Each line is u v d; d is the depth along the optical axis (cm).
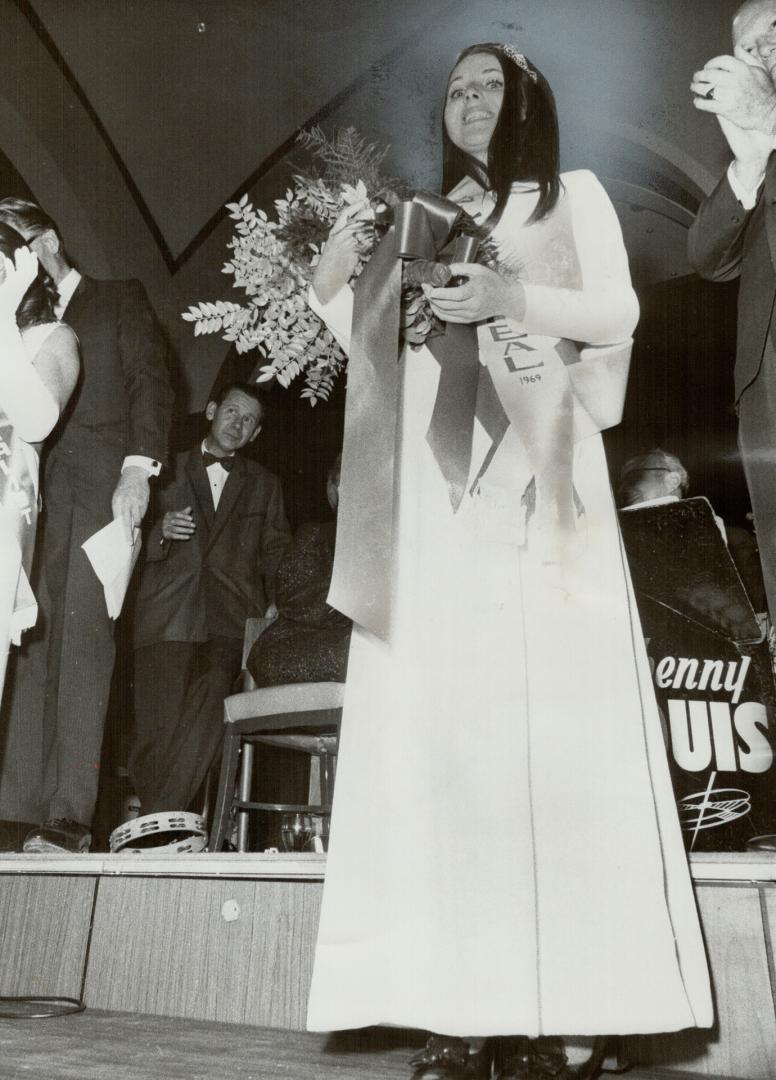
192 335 620
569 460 157
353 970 142
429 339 163
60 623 280
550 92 179
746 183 229
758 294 234
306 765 356
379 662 153
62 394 280
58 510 289
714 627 253
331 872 148
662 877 143
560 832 142
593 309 160
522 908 137
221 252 620
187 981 200
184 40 571
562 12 513
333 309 171
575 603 152
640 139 514
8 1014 195
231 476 362
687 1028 153
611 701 149
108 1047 159
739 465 635
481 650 147
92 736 274
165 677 324
